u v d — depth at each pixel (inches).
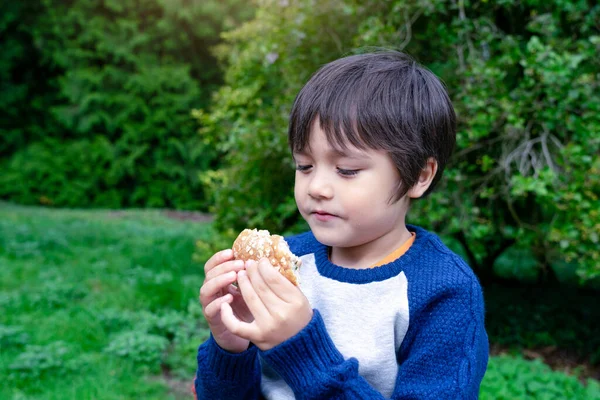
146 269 243.3
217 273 43.8
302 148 41.8
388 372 42.3
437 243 45.7
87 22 549.6
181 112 569.3
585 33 142.0
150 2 553.6
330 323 43.8
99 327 168.2
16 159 550.3
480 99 136.9
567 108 132.1
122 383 135.3
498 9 155.4
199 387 48.9
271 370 50.4
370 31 141.6
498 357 149.1
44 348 147.9
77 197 545.3
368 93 40.5
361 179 40.3
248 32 204.7
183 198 567.2
